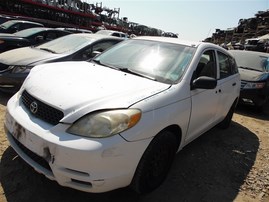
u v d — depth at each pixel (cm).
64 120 249
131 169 257
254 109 767
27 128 260
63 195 283
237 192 341
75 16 2169
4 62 528
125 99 269
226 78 462
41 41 786
